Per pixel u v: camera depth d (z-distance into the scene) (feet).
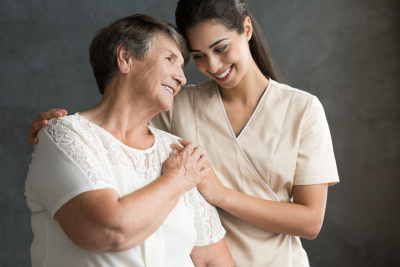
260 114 5.34
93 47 4.21
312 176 5.15
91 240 3.29
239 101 5.47
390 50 9.65
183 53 4.49
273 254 5.18
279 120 5.29
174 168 4.04
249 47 5.60
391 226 9.71
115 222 3.27
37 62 9.90
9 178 9.89
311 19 9.73
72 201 3.32
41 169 3.52
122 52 4.04
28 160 9.94
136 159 3.99
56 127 3.72
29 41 9.88
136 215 3.39
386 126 9.70
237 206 4.91
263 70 5.66
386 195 9.71
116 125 4.12
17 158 9.91
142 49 4.03
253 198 5.02
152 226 3.56
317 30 9.73
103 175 3.49
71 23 9.93
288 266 5.20
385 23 9.63
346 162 9.73
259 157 5.24
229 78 4.98
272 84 5.46
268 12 9.73
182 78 4.25
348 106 9.72
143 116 4.24
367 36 9.66
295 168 5.25
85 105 10.01
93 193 3.33
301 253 5.40
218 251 4.63
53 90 9.93
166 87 4.17
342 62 9.71
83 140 3.69
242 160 5.29
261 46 5.54
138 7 9.91
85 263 3.51
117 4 9.92
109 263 3.55
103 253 3.55
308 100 5.30
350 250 9.77
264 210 4.96
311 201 5.17
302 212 5.04
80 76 9.98
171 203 3.77
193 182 4.15
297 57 9.77
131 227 3.36
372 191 9.71
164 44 4.15
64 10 9.90
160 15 9.95
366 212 9.73
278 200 5.32
